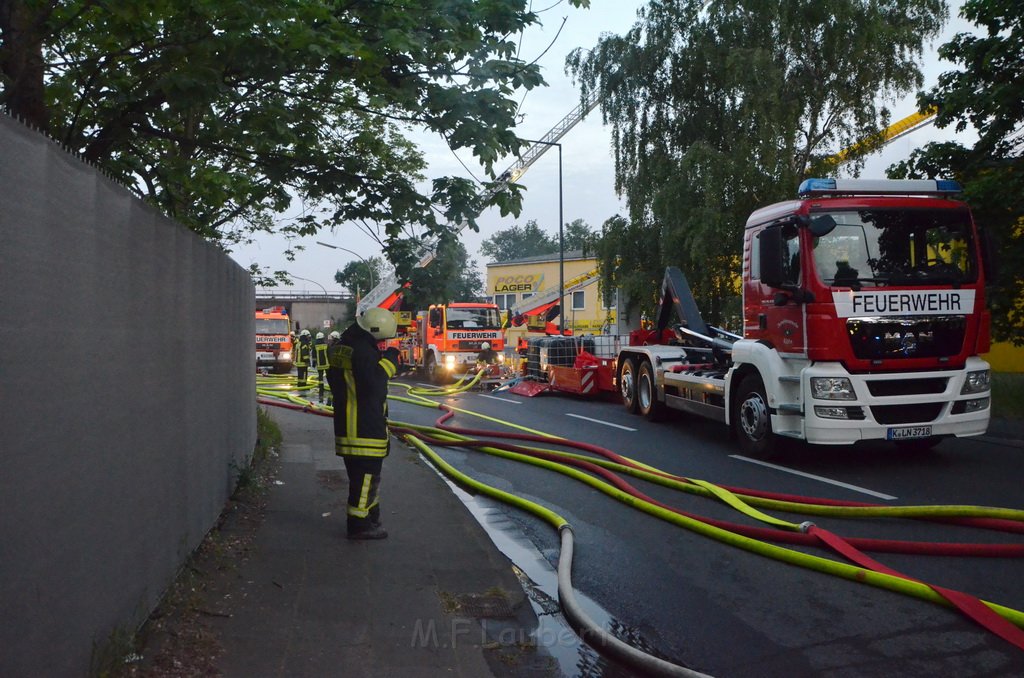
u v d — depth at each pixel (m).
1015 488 7.98
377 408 6.15
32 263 2.71
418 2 6.16
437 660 3.96
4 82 5.45
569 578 5.16
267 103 6.39
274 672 3.72
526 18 6.39
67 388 3.01
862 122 22.78
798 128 22.73
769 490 8.16
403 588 5.01
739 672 4.01
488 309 25.86
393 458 10.23
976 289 8.95
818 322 8.62
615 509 7.61
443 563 5.57
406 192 7.20
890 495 7.79
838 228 8.82
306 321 71.00
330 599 4.77
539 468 9.87
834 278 8.66
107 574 3.45
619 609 4.94
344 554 5.72
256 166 7.38
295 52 5.78
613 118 26.83
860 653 4.20
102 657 3.35
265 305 70.19
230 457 7.25
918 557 5.78
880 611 4.79
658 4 26.42
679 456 10.26
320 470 9.11
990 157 12.66
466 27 6.05
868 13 22.42
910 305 8.73
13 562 2.56
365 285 39.31
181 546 4.94
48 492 2.83
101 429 3.38
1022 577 5.31
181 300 5.00
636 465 9.32
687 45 25.75
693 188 23.47
